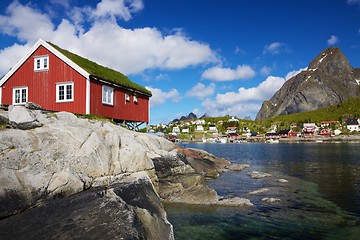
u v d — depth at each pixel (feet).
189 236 40.96
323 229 43.80
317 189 71.46
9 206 33.30
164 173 66.33
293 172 102.22
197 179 64.39
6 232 28.02
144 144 78.07
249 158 167.63
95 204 33.63
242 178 89.30
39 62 89.35
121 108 98.84
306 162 137.59
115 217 30.30
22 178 36.60
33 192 36.35
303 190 70.33
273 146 337.11
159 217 39.83
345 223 46.34
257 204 57.00
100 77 87.10
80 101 83.61
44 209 33.12
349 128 555.69
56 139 45.78
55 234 27.35
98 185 44.75
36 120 47.65
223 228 44.11
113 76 102.68
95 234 27.09
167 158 70.13
